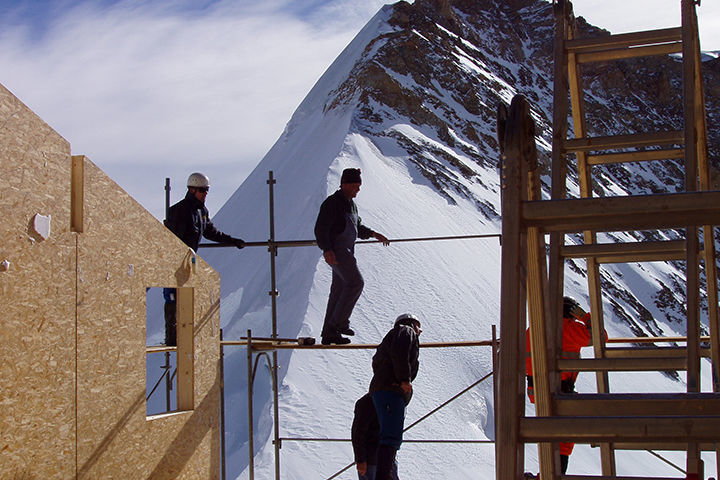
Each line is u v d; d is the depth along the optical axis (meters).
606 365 3.74
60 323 4.96
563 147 4.64
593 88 107.12
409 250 44.16
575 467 24.64
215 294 6.73
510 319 1.91
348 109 70.31
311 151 64.31
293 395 26.16
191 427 6.30
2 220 4.53
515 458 1.85
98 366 5.28
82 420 5.11
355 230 7.78
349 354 29.52
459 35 104.62
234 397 27.42
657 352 5.06
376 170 57.00
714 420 1.81
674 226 2.26
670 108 109.50
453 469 23.45
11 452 4.57
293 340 7.68
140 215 5.77
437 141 70.44
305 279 38.03
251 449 7.36
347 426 24.50
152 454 5.80
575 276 56.84
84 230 5.18
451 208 55.91
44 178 4.85
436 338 36.44
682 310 64.75
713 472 18.05
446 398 28.67
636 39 4.86
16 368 4.61
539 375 2.55
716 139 96.00
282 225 50.69
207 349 6.59
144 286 5.79
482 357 32.03
